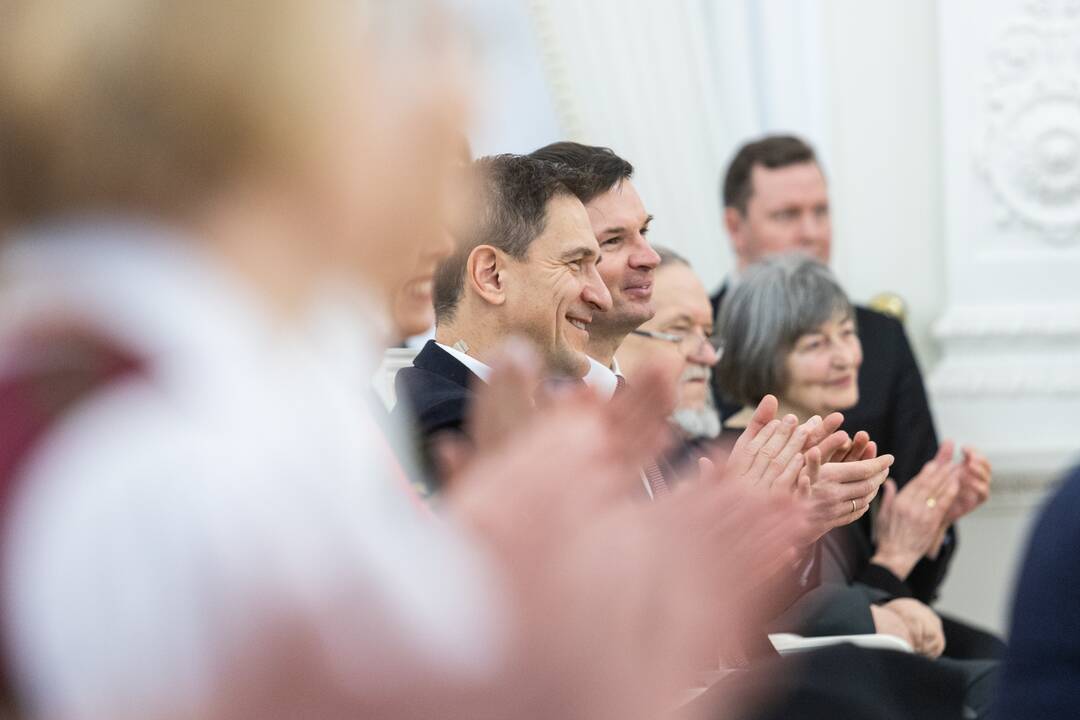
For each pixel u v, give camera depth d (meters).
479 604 1.05
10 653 0.95
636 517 1.14
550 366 4.17
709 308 5.27
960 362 8.23
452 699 1.01
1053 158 8.11
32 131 1.05
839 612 4.85
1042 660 2.17
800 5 8.11
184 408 1.00
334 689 0.97
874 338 7.08
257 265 1.09
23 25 1.05
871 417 6.89
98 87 1.04
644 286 4.52
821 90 8.12
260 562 0.96
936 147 8.30
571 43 7.73
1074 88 8.11
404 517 1.07
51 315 1.03
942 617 6.04
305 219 1.09
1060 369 8.12
